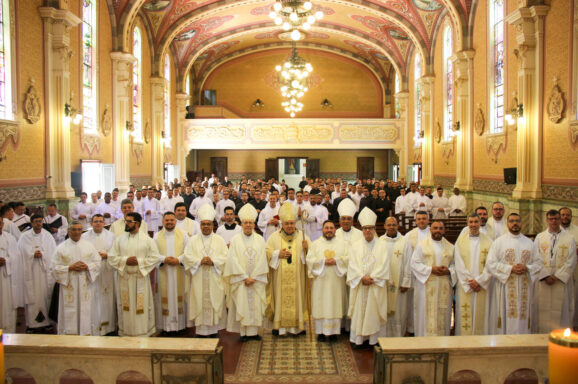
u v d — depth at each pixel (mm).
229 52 28016
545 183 11031
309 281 6457
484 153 14805
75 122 12172
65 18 11391
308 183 18797
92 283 6109
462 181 16156
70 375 4934
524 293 5594
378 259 5688
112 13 15609
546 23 10898
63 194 11477
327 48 27906
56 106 11516
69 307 5949
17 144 10156
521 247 5602
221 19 21609
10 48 9984
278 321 6359
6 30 9945
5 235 6531
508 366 3564
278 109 28891
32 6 10789
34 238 6961
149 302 6203
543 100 11062
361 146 24469
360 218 5969
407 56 23594
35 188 10898
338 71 28938
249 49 28109
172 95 23453
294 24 12625
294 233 6484
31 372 3674
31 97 10664
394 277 5953
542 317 6129
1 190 9602
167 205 13242
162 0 17844
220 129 24406
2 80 9891
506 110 13141
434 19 18734
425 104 20062
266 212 10484
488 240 5812
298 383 4941
